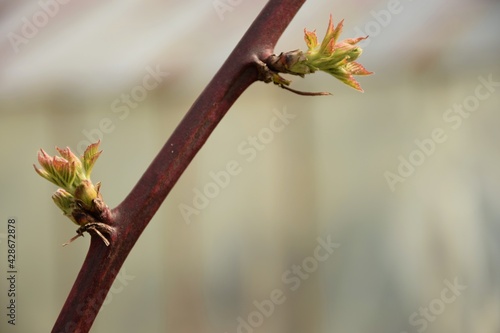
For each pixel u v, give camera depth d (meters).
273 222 1.72
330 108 1.70
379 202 1.70
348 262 1.71
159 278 1.72
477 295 1.67
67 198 0.48
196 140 0.48
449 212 1.67
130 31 1.65
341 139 1.70
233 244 1.73
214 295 1.72
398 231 1.69
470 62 1.61
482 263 1.66
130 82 1.60
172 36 1.63
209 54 1.59
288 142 1.71
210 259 1.72
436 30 1.61
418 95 1.66
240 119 1.72
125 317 1.71
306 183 1.71
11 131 1.62
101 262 0.48
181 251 1.72
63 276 1.67
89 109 1.61
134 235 0.48
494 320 1.64
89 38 1.63
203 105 0.48
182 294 1.72
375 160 1.69
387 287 1.70
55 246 1.67
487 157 1.65
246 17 1.64
